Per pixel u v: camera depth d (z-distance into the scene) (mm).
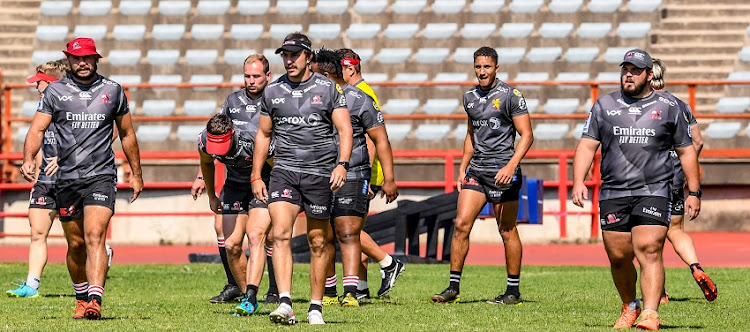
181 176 68125
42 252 34719
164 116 74688
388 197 30156
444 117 66750
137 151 27578
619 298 34000
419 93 78438
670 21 83562
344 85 31547
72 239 27516
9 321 26344
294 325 25109
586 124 25172
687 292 36719
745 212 69062
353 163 29484
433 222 50188
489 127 31844
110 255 38094
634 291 25828
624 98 24891
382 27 85250
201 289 37531
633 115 24594
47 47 84188
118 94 27000
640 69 24578
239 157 28969
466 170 33031
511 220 32281
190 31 85812
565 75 80812
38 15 87312
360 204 29719
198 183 31703
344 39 84625
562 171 64438
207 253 53094
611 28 83500
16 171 69438
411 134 76812
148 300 33031
